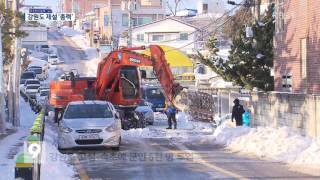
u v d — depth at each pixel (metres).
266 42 36.69
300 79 28.55
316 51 26.70
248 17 48.06
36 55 104.12
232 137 24.25
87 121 21.44
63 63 96.75
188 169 16.52
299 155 18.41
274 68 32.09
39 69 84.00
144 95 51.03
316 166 16.92
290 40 29.70
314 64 26.95
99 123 21.30
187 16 103.19
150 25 91.12
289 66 29.86
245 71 36.94
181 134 29.44
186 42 88.62
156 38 90.75
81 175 15.31
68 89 36.75
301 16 28.39
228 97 37.47
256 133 23.11
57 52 109.06
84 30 135.62
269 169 16.38
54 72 88.56
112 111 22.53
